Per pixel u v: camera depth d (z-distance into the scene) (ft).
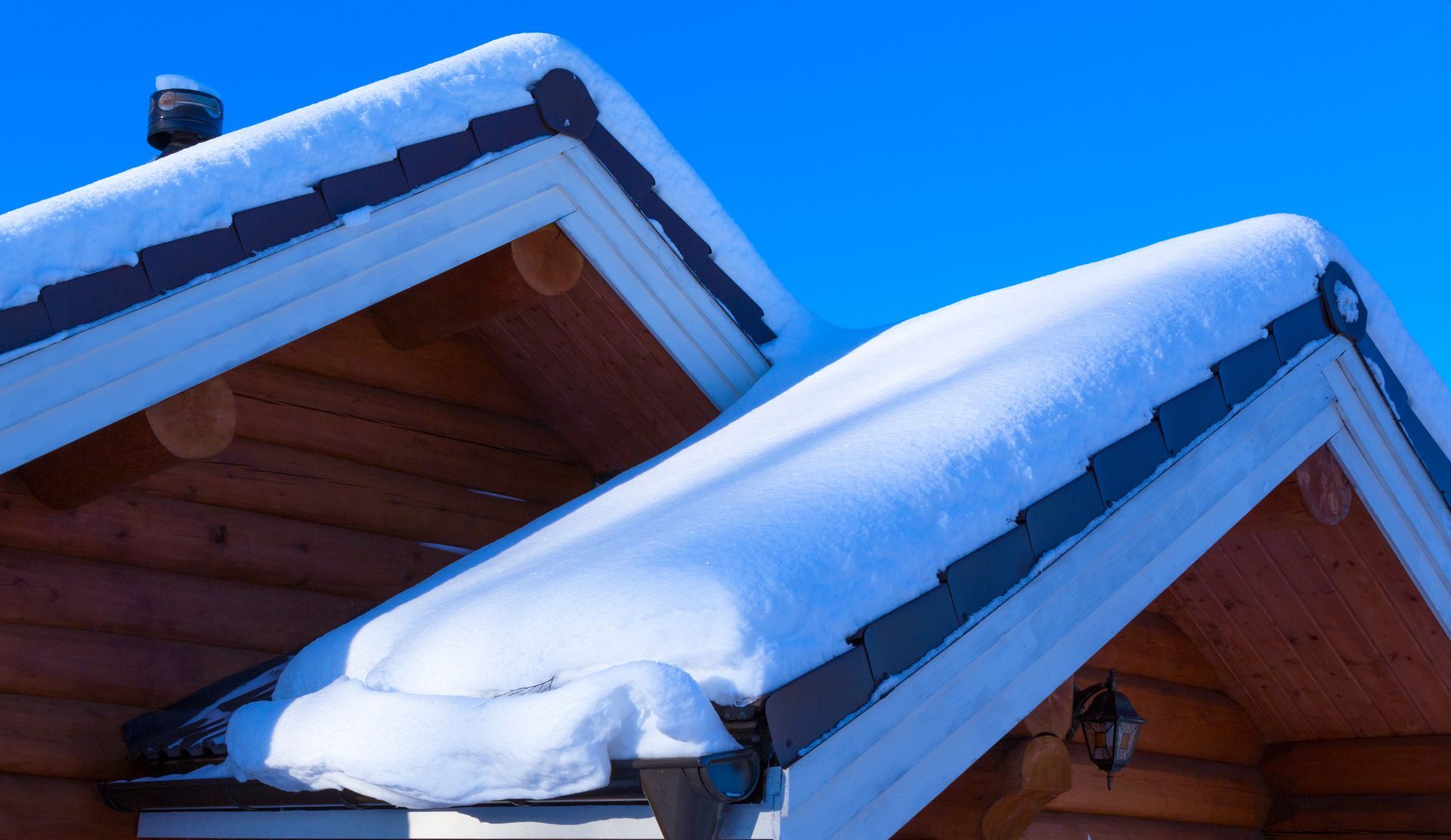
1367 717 15.57
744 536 7.59
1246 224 12.45
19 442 10.17
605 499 12.37
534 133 14.28
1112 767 12.71
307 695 9.42
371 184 12.60
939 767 7.69
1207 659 16.65
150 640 13.21
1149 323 10.39
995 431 8.83
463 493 16.79
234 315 11.53
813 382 14.69
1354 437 12.16
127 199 10.87
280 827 10.37
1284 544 13.78
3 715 12.02
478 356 17.61
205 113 16.70
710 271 16.21
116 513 13.21
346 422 15.79
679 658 6.76
